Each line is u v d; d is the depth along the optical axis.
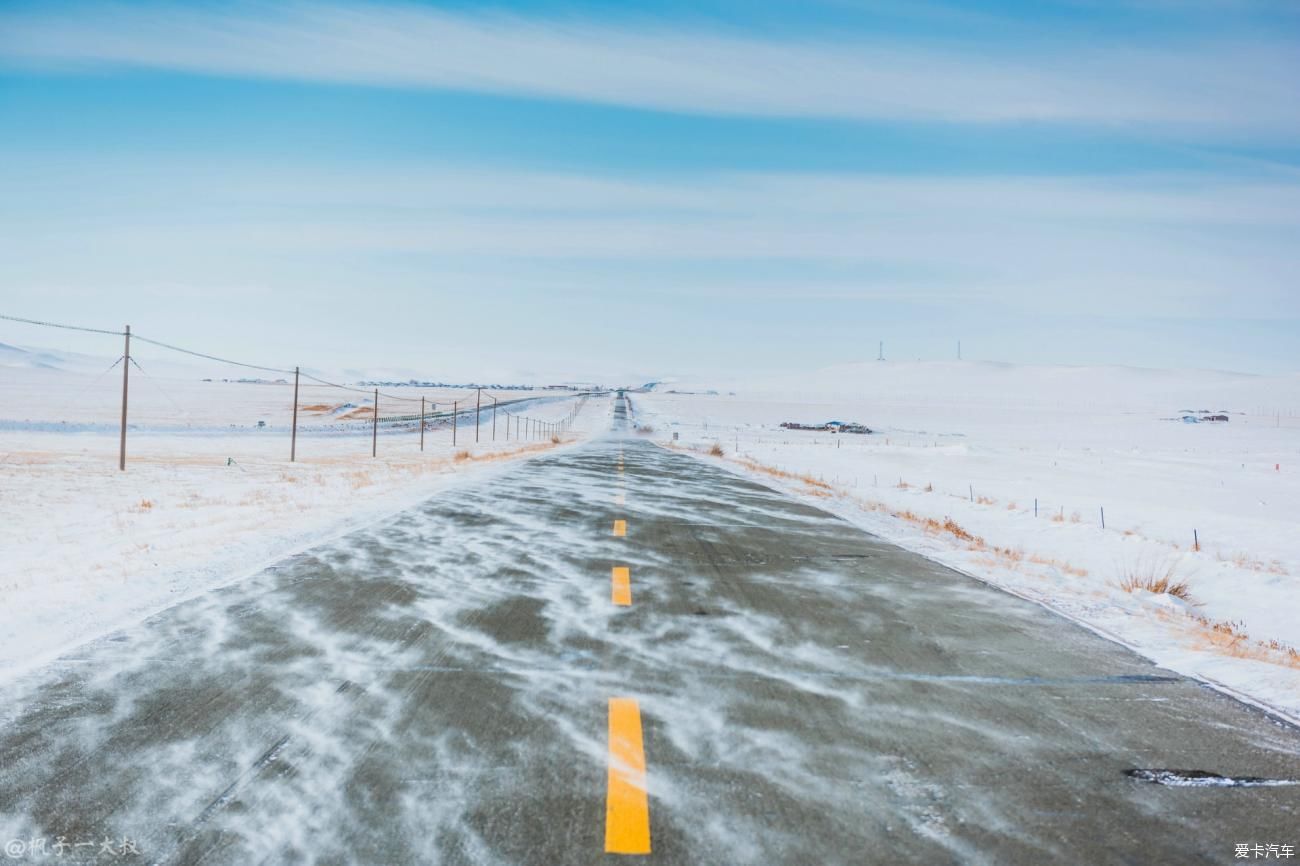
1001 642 6.64
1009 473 37.03
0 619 6.58
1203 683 5.62
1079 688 5.45
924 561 10.59
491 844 3.25
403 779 3.83
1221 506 25.92
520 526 12.50
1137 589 11.01
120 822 3.40
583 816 3.50
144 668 5.40
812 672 5.66
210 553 9.69
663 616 7.16
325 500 16.08
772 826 3.45
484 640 6.25
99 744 4.18
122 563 9.09
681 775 3.94
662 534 12.20
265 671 5.39
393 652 5.88
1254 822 3.58
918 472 36.16
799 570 9.64
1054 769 4.11
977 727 4.68
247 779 3.81
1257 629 9.90
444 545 10.59
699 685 5.31
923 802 3.71
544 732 4.45
